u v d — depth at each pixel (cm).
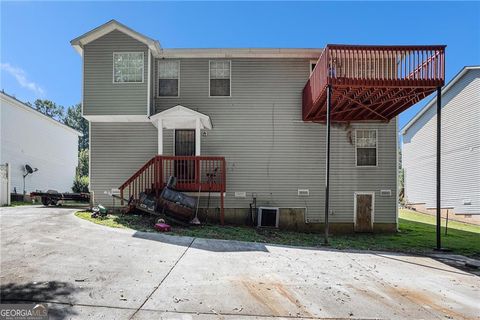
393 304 470
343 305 458
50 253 616
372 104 1007
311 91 1053
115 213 1078
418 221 1611
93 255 618
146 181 1136
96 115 1106
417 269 658
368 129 1203
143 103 1106
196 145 1074
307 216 1179
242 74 1204
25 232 762
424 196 2025
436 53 862
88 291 462
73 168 2456
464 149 1662
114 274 532
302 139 1195
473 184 1591
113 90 1111
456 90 1736
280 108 1198
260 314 420
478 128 1568
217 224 1094
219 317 407
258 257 682
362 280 570
